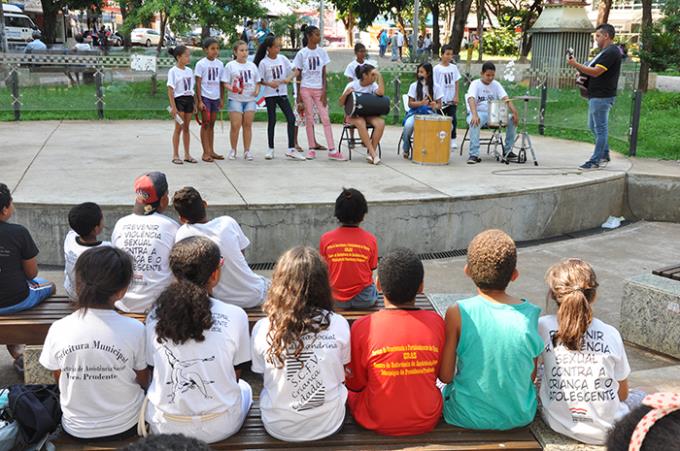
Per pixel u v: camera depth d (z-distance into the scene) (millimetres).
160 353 2703
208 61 8297
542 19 18516
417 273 2879
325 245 4035
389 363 2811
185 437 1279
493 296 2955
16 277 3797
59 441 2834
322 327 2756
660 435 1009
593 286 2885
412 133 9234
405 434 2871
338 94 14906
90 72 13188
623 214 8445
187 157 8477
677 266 5047
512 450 2812
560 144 11031
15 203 6168
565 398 2857
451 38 24844
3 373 4324
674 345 4570
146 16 15500
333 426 2844
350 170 8266
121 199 6402
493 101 8734
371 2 28359
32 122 12367
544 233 7535
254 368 2900
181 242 3023
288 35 21703
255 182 7375
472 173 8195
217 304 2855
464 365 2918
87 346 2746
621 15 42844
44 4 22156
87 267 2785
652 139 10852
